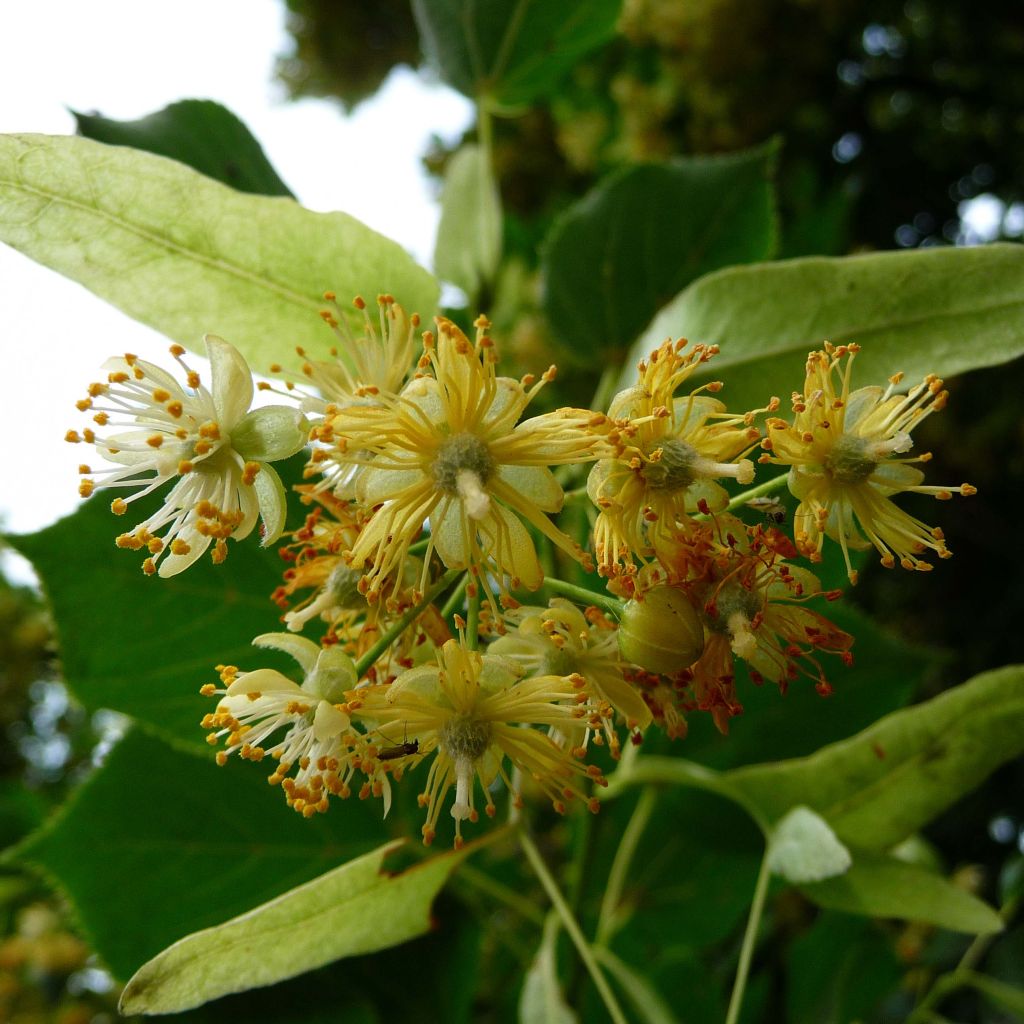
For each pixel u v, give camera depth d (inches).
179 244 2.4
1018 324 2.4
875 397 2.2
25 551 2.7
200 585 2.8
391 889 2.4
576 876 3.1
